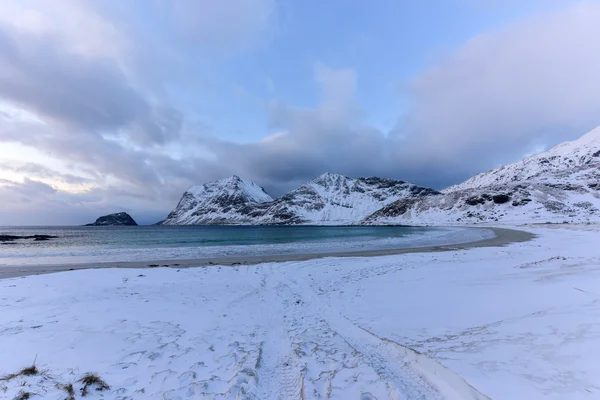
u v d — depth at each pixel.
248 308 8.70
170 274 13.74
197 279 12.79
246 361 5.15
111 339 6.11
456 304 7.72
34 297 9.52
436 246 27.36
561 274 10.06
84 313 7.82
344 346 5.75
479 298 8.02
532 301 7.11
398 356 5.16
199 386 4.33
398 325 6.62
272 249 27.11
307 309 8.53
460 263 15.35
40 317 7.45
